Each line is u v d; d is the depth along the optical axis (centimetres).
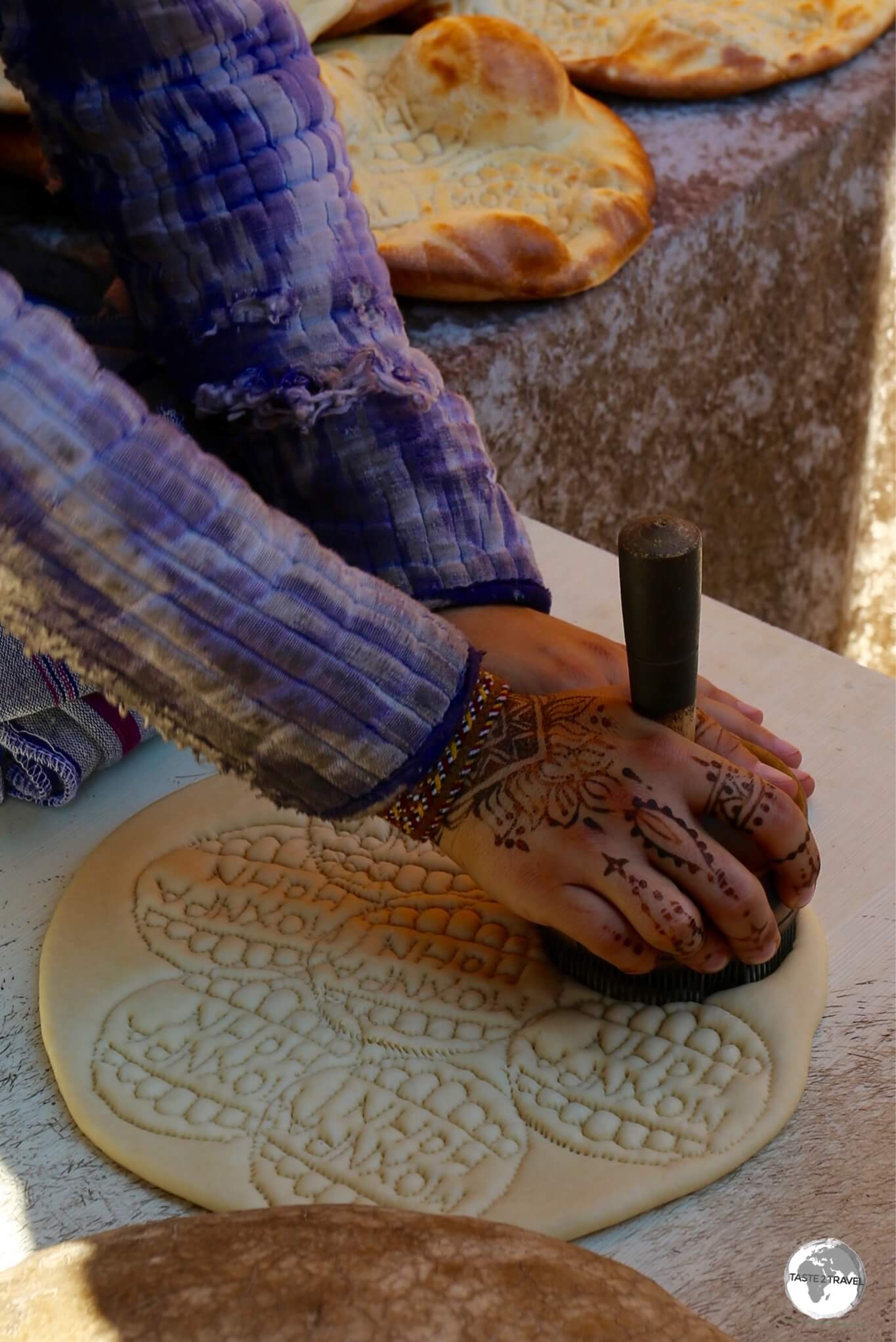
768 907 120
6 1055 126
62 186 138
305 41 135
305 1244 104
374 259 136
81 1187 121
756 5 244
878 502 286
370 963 128
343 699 114
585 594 150
